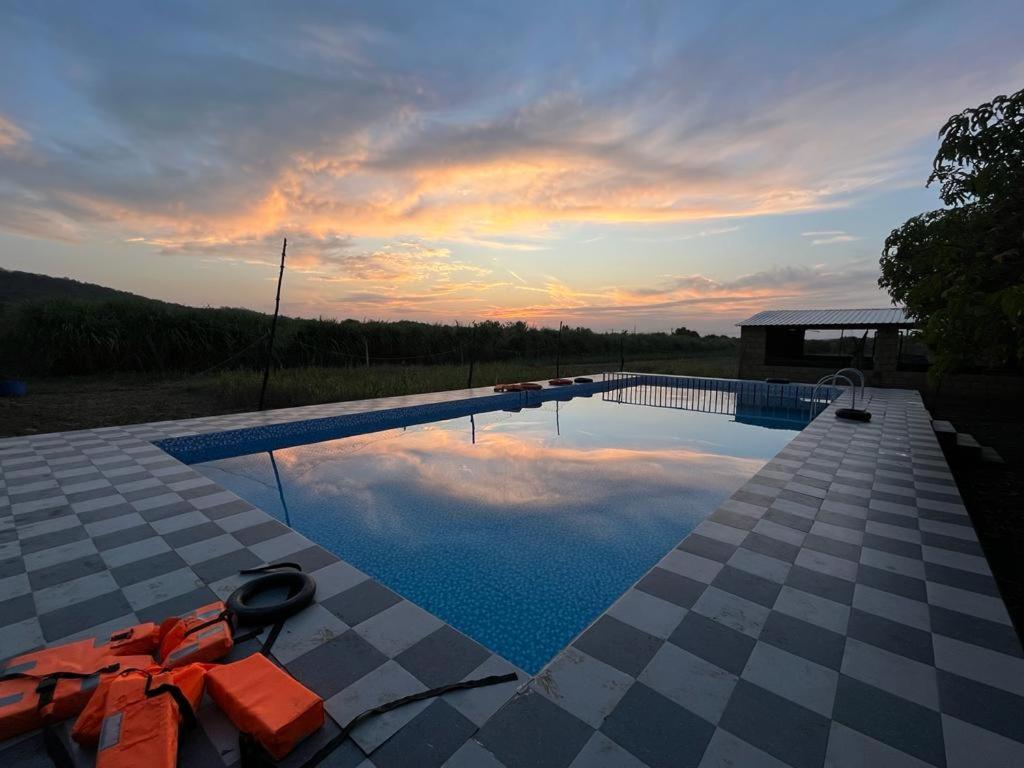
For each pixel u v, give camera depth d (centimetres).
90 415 696
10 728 138
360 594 224
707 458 614
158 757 121
